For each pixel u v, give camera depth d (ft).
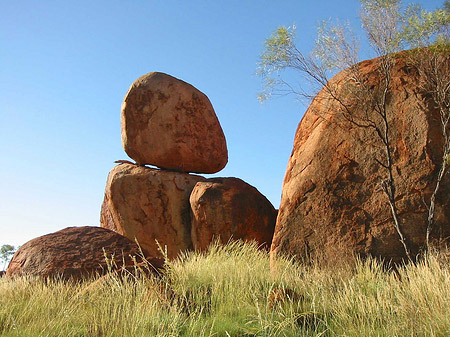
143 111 51.90
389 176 25.02
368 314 16.26
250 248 33.06
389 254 24.34
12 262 30.09
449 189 24.18
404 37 26.32
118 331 15.76
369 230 25.22
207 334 16.22
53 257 29.04
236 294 20.65
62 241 30.60
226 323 17.11
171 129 50.88
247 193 43.29
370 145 26.91
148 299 19.40
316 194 27.50
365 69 28.78
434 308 15.16
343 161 27.40
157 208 48.55
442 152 24.88
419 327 13.99
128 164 53.72
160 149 50.90
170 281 22.16
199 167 52.16
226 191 42.83
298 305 18.47
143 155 51.83
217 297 20.63
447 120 24.73
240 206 42.19
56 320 17.17
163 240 47.73
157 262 25.84
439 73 25.44
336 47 27.91
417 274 19.63
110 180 52.65
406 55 27.45
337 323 16.37
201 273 24.25
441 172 23.80
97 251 29.76
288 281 22.98
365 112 27.25
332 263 25.34
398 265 23.94
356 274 22.88
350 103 28.14
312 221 27.07
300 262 26.37
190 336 15.90
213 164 52.75
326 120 29.01
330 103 29.17
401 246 24.30
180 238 47.03
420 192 24.68
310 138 29.63
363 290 19.75
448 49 25.73
